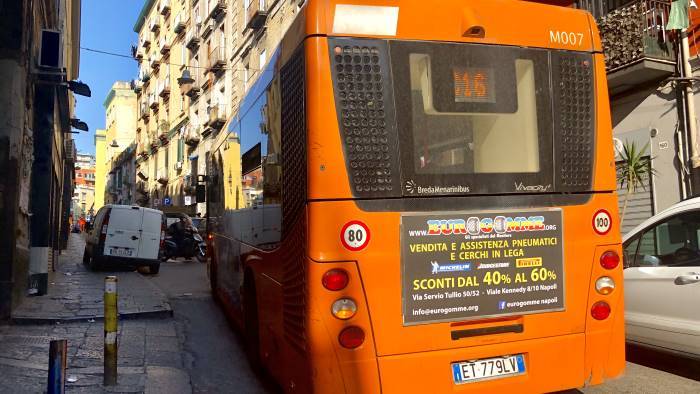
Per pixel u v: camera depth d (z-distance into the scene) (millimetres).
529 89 3977
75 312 7855
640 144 11938
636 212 12086
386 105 3645
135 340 6895
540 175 3926
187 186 36625
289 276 3896
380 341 3500
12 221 7398
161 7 48031
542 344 3822
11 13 7652
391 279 3539
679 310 5277
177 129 42406
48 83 9531
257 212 5324
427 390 3555
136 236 15195
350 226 3498
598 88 4148
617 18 11539
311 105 3551
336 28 3625
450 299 3645
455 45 3832
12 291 7344
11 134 7512
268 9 25500
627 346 6141
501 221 3793
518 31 3980
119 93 70500
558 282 3898
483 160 3811
